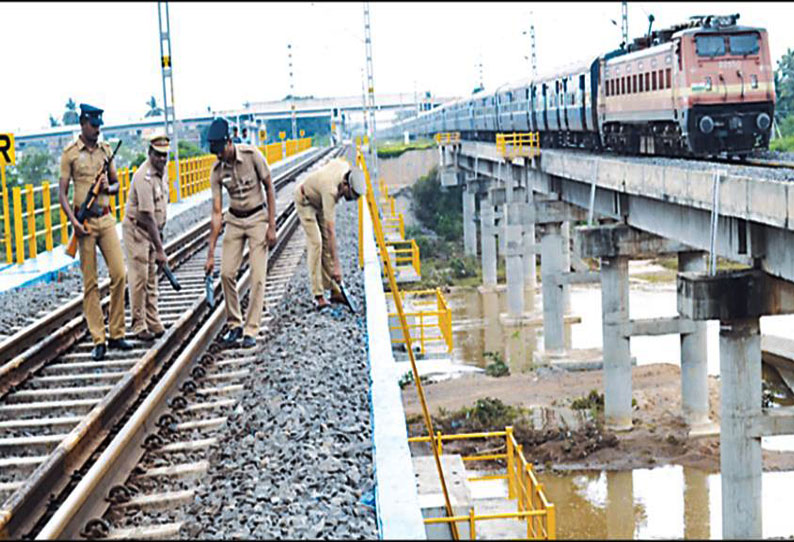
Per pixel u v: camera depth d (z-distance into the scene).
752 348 17.75
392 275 11.38
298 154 70.44
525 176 37.06
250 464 8.08
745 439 17.84
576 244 25.11
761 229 17.03
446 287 53.16
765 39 21.52
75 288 16.41
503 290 51.19
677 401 26.81
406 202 79.00
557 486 20.95
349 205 31.55
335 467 7.93
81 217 11.01
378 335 11.22
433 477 11.50
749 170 17.61
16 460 8.27
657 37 25.64
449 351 15.27
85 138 10.95
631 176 20.75
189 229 24.33
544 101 36.31
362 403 9.55
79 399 10.08
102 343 11.29
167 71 32.53
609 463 22.23
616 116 27.61
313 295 13.51
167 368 11.13
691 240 19.94
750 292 17.27
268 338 12.12
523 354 34.56
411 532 6.35
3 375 10.31
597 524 18.78
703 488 20.52
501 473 21.20
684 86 21.38
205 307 14.24
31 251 20.31
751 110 21.41
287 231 21.47
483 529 13.05
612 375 24.84
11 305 14.77
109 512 7.28
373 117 45.44
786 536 17.61
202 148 85.56
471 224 62.56
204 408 9.58
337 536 6.75
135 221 11.80
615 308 24.88
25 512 7.08
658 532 18.30
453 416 25.81
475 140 57.06
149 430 8.88
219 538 6.77
